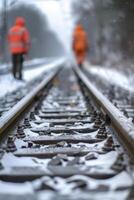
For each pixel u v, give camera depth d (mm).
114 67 28359
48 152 4168
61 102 8828
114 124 5211
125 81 17250
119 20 26781
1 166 3619
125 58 26453
